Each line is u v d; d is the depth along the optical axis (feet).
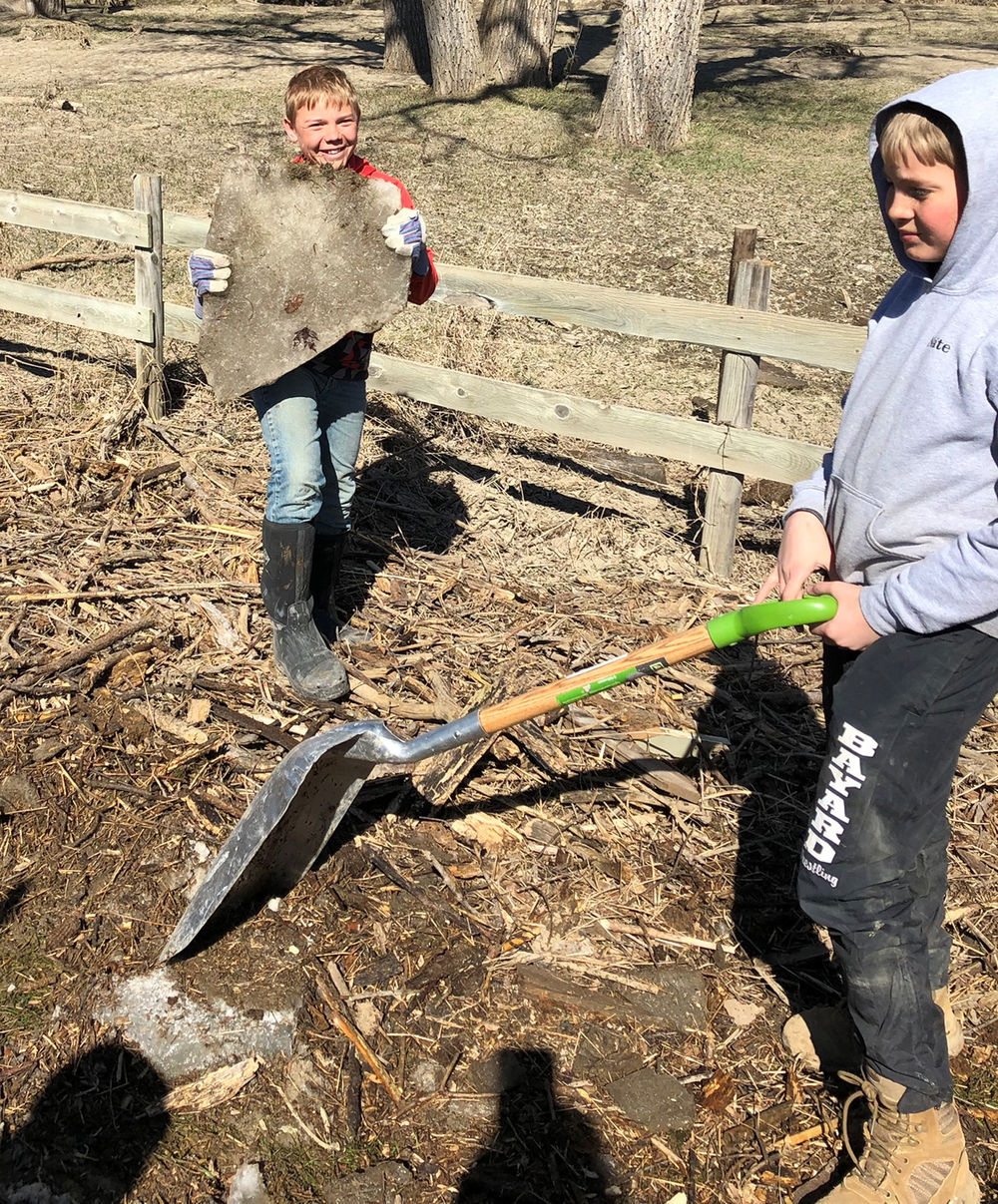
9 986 8.95
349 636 13.42
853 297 27.55
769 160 39.37
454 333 21.84
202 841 10.28
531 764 11.71
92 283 25.14
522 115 44.42
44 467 16.72
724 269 28.91
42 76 50.49
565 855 10.67
